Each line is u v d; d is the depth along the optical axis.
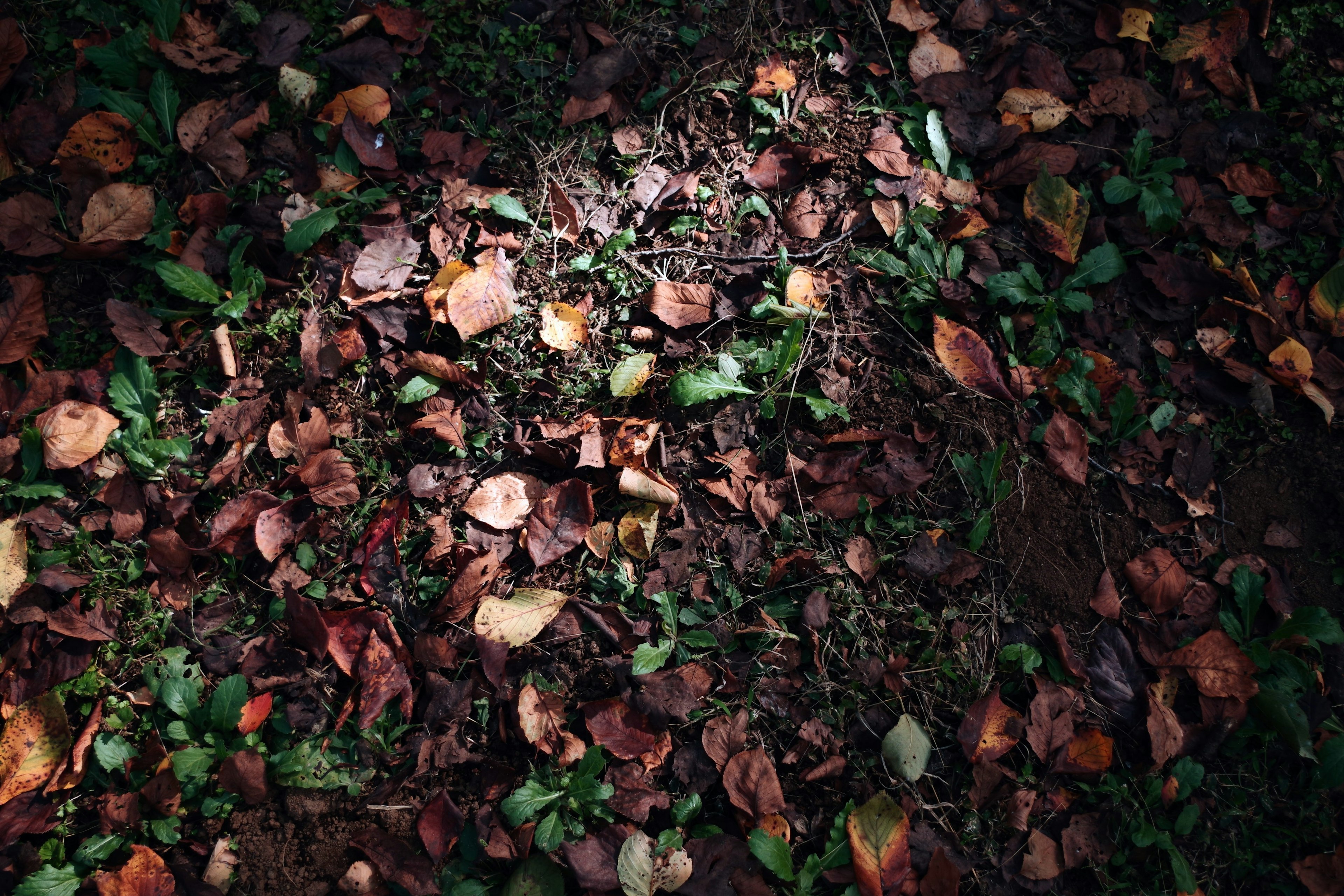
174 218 1.25
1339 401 1.26
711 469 1.20
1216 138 1.34
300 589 1.15
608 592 1.16
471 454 1.20
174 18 1.29
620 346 1.23
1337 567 1.22
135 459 1.17
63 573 1.14
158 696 1.12
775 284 1.25
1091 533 1.21
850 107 1.33
